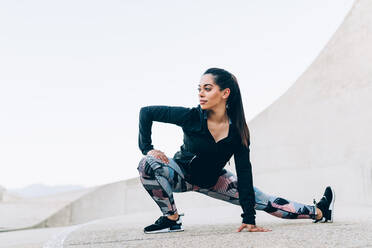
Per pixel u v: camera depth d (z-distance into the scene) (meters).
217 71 2.16
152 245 1.79
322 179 5.87
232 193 2.45
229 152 2.24
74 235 2.58
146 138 2.32
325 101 6.41
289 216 2.45
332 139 6.16
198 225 2.87
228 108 2.21
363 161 5.27
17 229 6.34
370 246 1.55
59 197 8.39
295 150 6.59
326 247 1.55
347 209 4.02
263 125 7.05
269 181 6.72
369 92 5.70
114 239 2.15
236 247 1.61
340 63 6.28
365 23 5.91
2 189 9.47
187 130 2.23
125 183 6.89
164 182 2.27
